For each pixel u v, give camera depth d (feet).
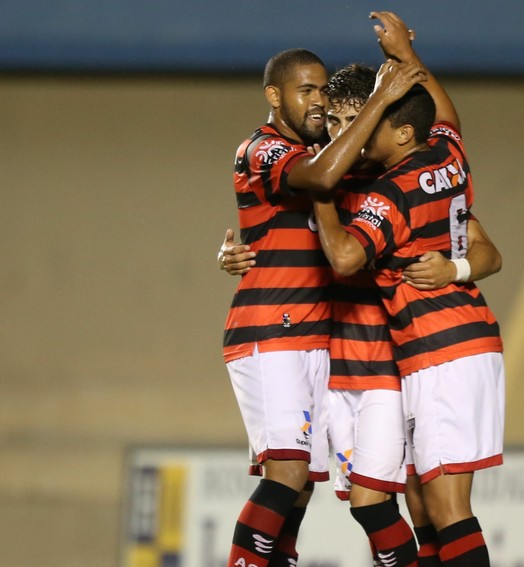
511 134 81.30
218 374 80.28
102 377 80.43
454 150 34.60
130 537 77.87
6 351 80.89
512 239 80.59
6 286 81.66
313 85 35.78
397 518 35.40
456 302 33.35
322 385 36.47
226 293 81.30
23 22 81.87
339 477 37.06
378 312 36.14
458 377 32.81
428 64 80.07
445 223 33.42
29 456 79.46
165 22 81.46
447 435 32.60
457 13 79.71
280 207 35.27
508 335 79.25
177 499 78.07
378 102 32.30
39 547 78.28
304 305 35.37
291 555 37.06
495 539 73.87
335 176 31.89
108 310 81.25
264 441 34.83
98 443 79.46
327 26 78.38
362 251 31.63
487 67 80.02
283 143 34.83
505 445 76.48
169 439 79.36
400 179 32.65
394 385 35.81
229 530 77.41
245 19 80.43
